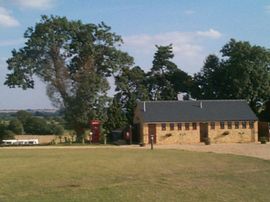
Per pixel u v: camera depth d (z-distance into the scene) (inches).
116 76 3235.7
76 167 1099.3
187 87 3535.9
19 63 2888.8
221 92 3368.6
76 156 1446.9
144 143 2442.2
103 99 2903.5
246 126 2706.7
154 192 769.6
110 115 2925.7
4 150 1872.5
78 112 2878.9
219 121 2679.6
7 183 838.5
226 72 3270.2
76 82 2933.1
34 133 3599.9
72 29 2979.8
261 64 3243.1
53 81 2947.8
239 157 1432.1
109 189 781.9
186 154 1552.7
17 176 929.5
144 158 1366.9
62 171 1016.2
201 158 1381.6
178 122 2637.8
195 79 3565.5
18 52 2935.5
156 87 3607.3
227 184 870.4
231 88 3267.7
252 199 747.4
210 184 864.9
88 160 1286.9
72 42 2999.5
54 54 2960.1
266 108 3144.7
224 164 1206.3
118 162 1229.7
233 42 3312.0
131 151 1736.0
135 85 3393.2
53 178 904.3
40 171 1014.4
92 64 3016.7
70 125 2923.2
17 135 3385.8
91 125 2800.2
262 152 1738.4
